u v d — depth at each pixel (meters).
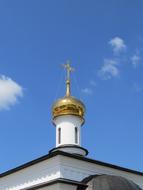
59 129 42.09
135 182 39.03
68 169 34.47
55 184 33.12
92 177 34.84
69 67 46.03
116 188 32.97
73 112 42.09
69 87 44.84
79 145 41.50
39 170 35.66
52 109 43.19
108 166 37.22
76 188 33.81
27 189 35.31
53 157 34.59
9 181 38.53
